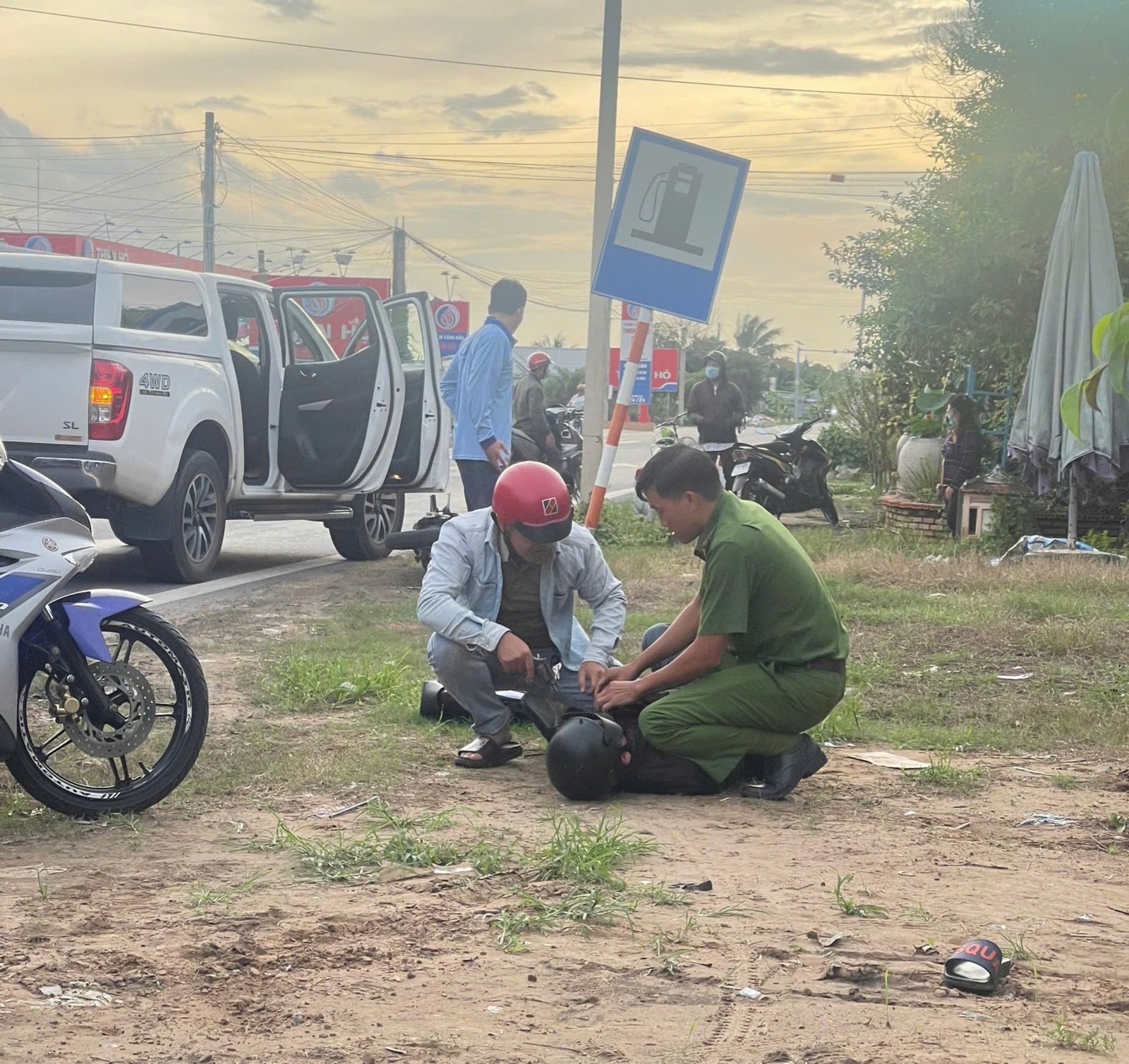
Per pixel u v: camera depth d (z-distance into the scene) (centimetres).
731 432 1766
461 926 375
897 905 407
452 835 471
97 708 479
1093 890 431
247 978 334
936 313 1711
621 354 4203
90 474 1007
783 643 550
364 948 355
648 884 420
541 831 480
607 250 807
